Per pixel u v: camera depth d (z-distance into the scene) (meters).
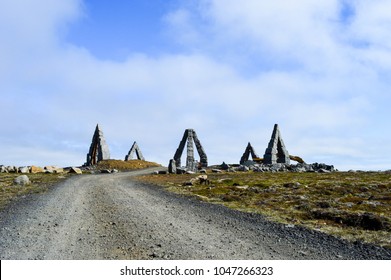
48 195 32.22
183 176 56.72
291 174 57.66
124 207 25.88
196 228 19.05
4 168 64.50
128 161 88.31
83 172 71.00
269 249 15.24
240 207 25.92
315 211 22.73
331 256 14.33
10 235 17.28
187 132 74.75
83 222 20.52
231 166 80.94
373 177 48.38
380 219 19.25
